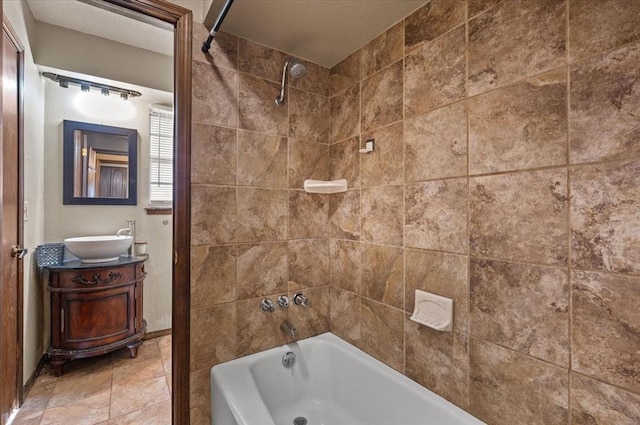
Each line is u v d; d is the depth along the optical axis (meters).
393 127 1.40
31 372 2.04
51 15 2.08
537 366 0.91
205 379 1.40
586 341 0.81
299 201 1.69
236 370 1.40
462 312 1.11
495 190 1.02
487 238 1.04
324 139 1.79
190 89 1.35
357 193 1.61
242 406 1.16
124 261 2.45
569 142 0.85
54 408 1.83
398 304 1.37
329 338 1.71
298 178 1.69
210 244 1.41
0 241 1.23
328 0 1.24
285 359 1.56
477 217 1.07
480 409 1.05
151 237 2.88
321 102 1.78
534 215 0.92
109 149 2.72
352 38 1.51
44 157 2.41
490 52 1.03
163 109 2.97
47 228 2.45
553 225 0.88
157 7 1.28
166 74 2.61
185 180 1.34
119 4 1.22
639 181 0.73
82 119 2.61
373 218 1.51
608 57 0.78
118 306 2.35
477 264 1.07
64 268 2.15
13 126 1.74
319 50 1.62
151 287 2.86
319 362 1.65
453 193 1.15
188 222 1.35
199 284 1.38
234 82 1.48
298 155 1.69
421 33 1.27
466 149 1.10
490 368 1.03
